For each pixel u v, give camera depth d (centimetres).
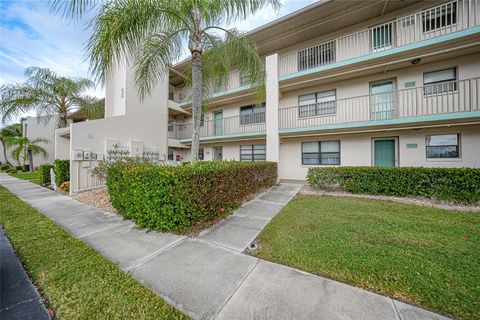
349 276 232
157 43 552
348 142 963
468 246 300
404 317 174
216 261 274
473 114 629
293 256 279
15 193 772
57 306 188
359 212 486
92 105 1173
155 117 1127
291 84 1007
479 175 531
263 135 1098
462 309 179
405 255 276
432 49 698
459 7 705
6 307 186
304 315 179
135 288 213
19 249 299
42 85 1056
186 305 193
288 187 870
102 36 400
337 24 940
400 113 820
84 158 777
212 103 1316
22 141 1662
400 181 645
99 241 341
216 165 507
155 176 387
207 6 510
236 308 188
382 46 865
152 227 394
